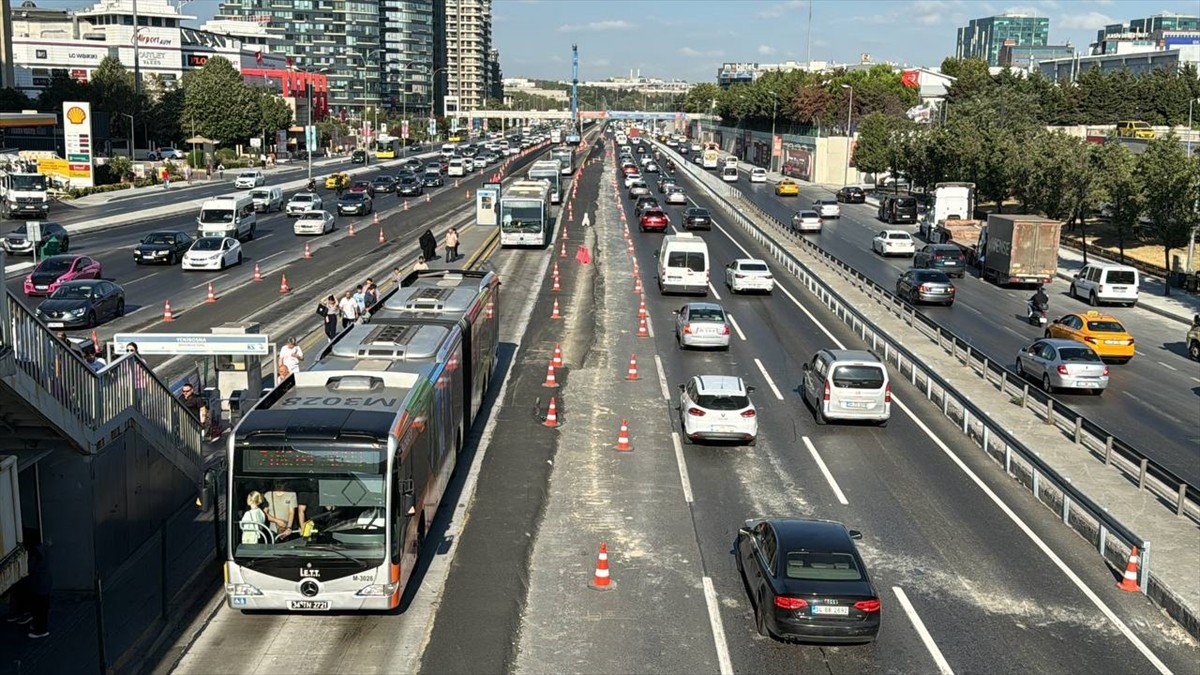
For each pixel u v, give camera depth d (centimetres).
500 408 2808
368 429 1516
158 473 1908
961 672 1446
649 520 2016
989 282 5478
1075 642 1550
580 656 1474
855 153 11050
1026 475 2264
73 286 3572
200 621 1560
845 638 1457
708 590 1705
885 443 2564
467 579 1731
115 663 1385
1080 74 13812
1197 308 4728
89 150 8806
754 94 16000
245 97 12912
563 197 8975
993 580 1769
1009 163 7125
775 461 2403
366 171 12512
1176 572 1742
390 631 1541
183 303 4006
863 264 5975
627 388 3041
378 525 1502
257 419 1544
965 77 13550
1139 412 2952
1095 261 6066
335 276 4741
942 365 3334
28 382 1409
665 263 4531
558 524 1989
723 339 3497
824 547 1542
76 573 1622
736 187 11575
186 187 9675
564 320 4016
